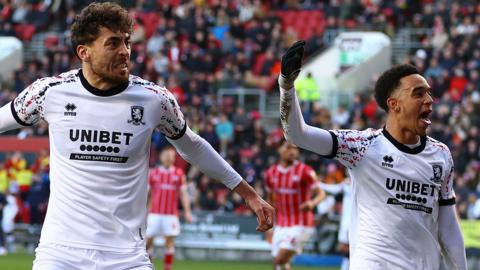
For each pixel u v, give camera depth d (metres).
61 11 69.06
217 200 46.47
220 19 64.94
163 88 12.30
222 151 50.41
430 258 13.09
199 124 51.59
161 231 36.06
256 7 65.62
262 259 43.91
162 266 40.06
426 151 13.17
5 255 44.12
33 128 49.50
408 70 13.20
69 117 11.94
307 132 12.95
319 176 44.91
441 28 60.22
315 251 43.22
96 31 11.70
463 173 45.88
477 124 49.72
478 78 54.28
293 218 28.86
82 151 11.88
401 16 63.91
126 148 11.94
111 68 11.76
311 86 53.53
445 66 55.88
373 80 56.44
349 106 55.22
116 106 11.98
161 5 68.62
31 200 46.69
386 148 13.12
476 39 57.25
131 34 11.96
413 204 13.01
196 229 45.19
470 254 41.34
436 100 51.38
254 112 53.88
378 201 13.08
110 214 11.79
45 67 60.75
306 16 67.62
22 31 68.62
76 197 11.79
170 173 35.91
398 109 13.13
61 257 11.68
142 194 12.11
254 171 47.50
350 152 13.16
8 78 62.94
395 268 12.91
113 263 11.75
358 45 59.56
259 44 61.34
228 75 58.22
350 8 65.56
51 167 12.09
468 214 42.12
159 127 12.35
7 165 46.69
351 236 13.33
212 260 44.44
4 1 71.62
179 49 60.69
